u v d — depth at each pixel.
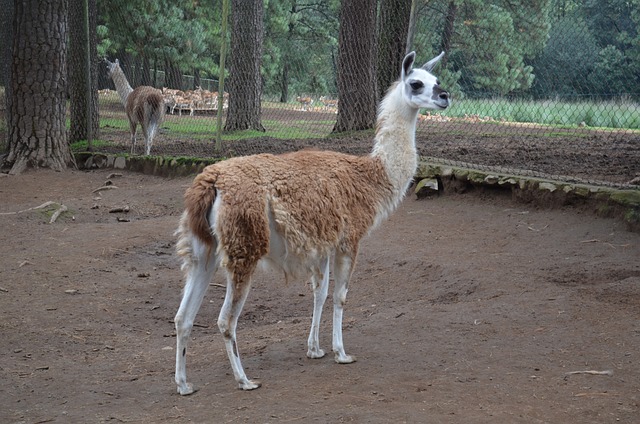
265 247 4.30
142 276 7.28
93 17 15.01
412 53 5.11
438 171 9.24
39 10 12.39
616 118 14.23
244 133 16.20
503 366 4.45
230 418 3.87
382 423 3.65
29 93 12.52
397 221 8.53
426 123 16.52
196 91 24.83
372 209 4.89
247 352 5.14
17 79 12.52
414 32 9.58
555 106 15.01
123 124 19.70
